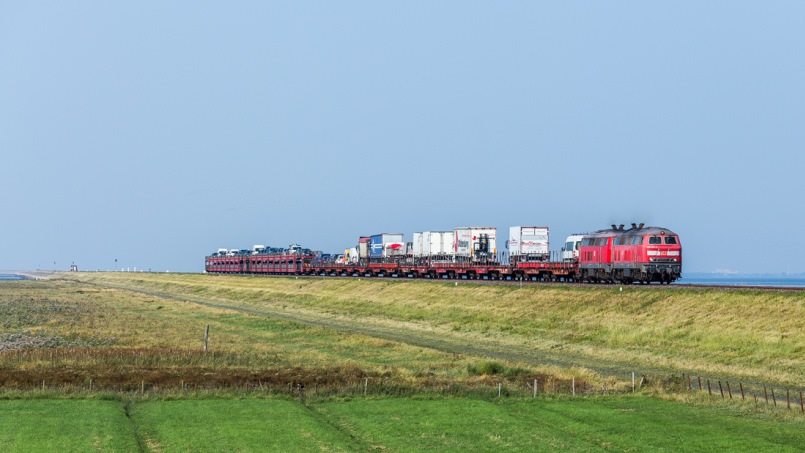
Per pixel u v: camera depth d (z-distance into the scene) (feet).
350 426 127.95
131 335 263.70
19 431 120.37
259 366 194.08
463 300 318.65
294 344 242.99
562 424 129.18
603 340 222.48
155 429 123.85
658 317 225.35
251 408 138.62
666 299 235.61
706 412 137.18
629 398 150.92
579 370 181.27
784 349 179.63
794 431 122.93
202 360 199.21
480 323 276.82
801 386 158.71
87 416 130.00
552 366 194.29
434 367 194.49
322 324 315.78
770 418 132.05
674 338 208.03
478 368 184.85
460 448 114.32
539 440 118.42
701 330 206.28
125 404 142.00
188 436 119.55
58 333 268.62
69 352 207.62
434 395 152.46
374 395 152.87
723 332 200.13
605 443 116.98
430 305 327.26
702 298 225.76
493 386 163.94
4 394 145.89
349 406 142.72
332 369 187.11
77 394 147.43
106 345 238.27
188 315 348.59
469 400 148.25
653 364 193.47
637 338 214.90
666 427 125.70
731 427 125.80
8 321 309.22
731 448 113.39
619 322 232.32
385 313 336.49
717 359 186.09
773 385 161.17
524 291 299.58
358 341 245.86
